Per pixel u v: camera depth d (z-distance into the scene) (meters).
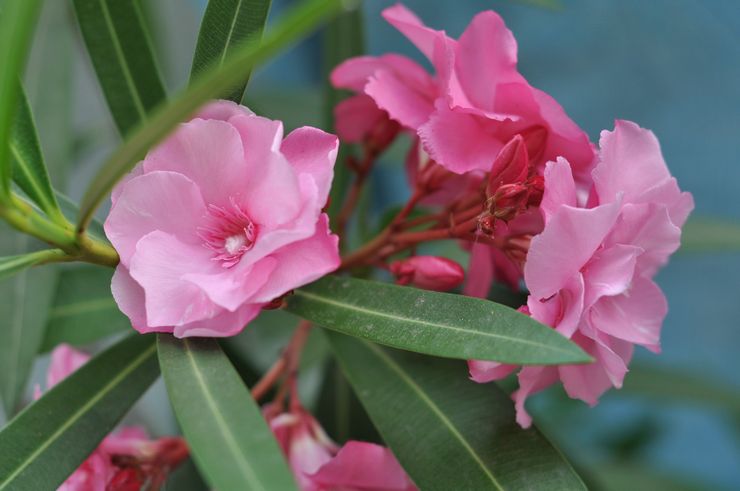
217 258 0.38
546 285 0.37
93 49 0.42
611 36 0.71
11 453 0.38
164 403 0.58
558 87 0.72
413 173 0.46
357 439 0.49
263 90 0.56
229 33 0.39
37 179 0.37
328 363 0.50
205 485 0.49
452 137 0.40
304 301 0.39
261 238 0.36
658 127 0.72
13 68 0.34
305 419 0.43
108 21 0.42
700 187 0.72
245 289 0.37
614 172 0.38
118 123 0.42
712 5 0.69
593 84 0.71
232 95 0.38
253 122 0.37
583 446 0.59
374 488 0.41
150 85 0.42
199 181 0.38
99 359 0.40
